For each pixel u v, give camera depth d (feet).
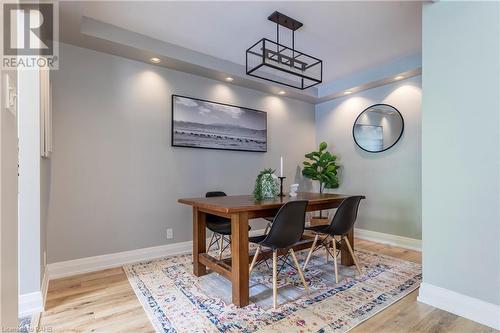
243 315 6.27
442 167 6.62
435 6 6.77
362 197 8.83
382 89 13.25
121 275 8.70
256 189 8.97
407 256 10.75
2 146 2.55
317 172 14.67
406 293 7.38
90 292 7.45
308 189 16.06
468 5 6.20
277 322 5.98
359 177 14.21
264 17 8.33
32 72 6.28
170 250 10.91
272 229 6.63
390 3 7.59
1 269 2.51
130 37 9.14
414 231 11.99
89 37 8.50
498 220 5.75
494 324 5.73
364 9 7.90
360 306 6.67
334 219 8.06
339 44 10.18
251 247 11.65
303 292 7.45
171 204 10.99
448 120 6.51
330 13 8.10
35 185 6.39
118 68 9.87
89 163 9.23
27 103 6.30
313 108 16.38
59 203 8.68
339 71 12.97
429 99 6.86
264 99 14.11
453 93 6.43
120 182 9.82
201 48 10.46
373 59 11.59
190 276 8.62
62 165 8.75
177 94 11.19
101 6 7.66
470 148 6.15
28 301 6.30
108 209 9.57
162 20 8.49
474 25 6.10
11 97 2.87
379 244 12.72
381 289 7.63
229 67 11.68
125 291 7.52
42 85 6.63
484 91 5.94
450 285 6.46
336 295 7.26
